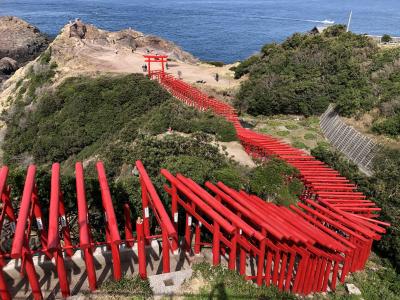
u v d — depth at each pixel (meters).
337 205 14.41
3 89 58.69
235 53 92.62
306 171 17.98
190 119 28.59
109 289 9.32
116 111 39.41
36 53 88.25
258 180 17.08
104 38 64.44
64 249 9.76
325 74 42.12
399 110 29.88
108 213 9.48
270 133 33.78
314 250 10.23
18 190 12.66
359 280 12.26
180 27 123.38
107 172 21.81
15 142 42.09
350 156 28.25
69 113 41.38
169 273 10.09
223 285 9.95
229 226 9.44
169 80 41.50
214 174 16.14
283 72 44.56
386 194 17.97
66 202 13.23
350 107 32.44
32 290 8.70
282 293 10.17
